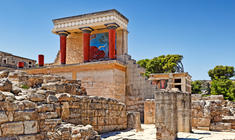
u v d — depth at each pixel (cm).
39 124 1034
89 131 1125
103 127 1572
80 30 3216
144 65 5209
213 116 1945
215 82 4256
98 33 3266
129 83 2897
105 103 1617
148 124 2320
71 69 2928
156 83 3170
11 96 974
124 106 1855
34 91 1223
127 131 1719
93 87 2775
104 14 2958
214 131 1808
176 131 1422
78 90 1614
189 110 1766
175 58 4556
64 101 1245
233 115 2122
